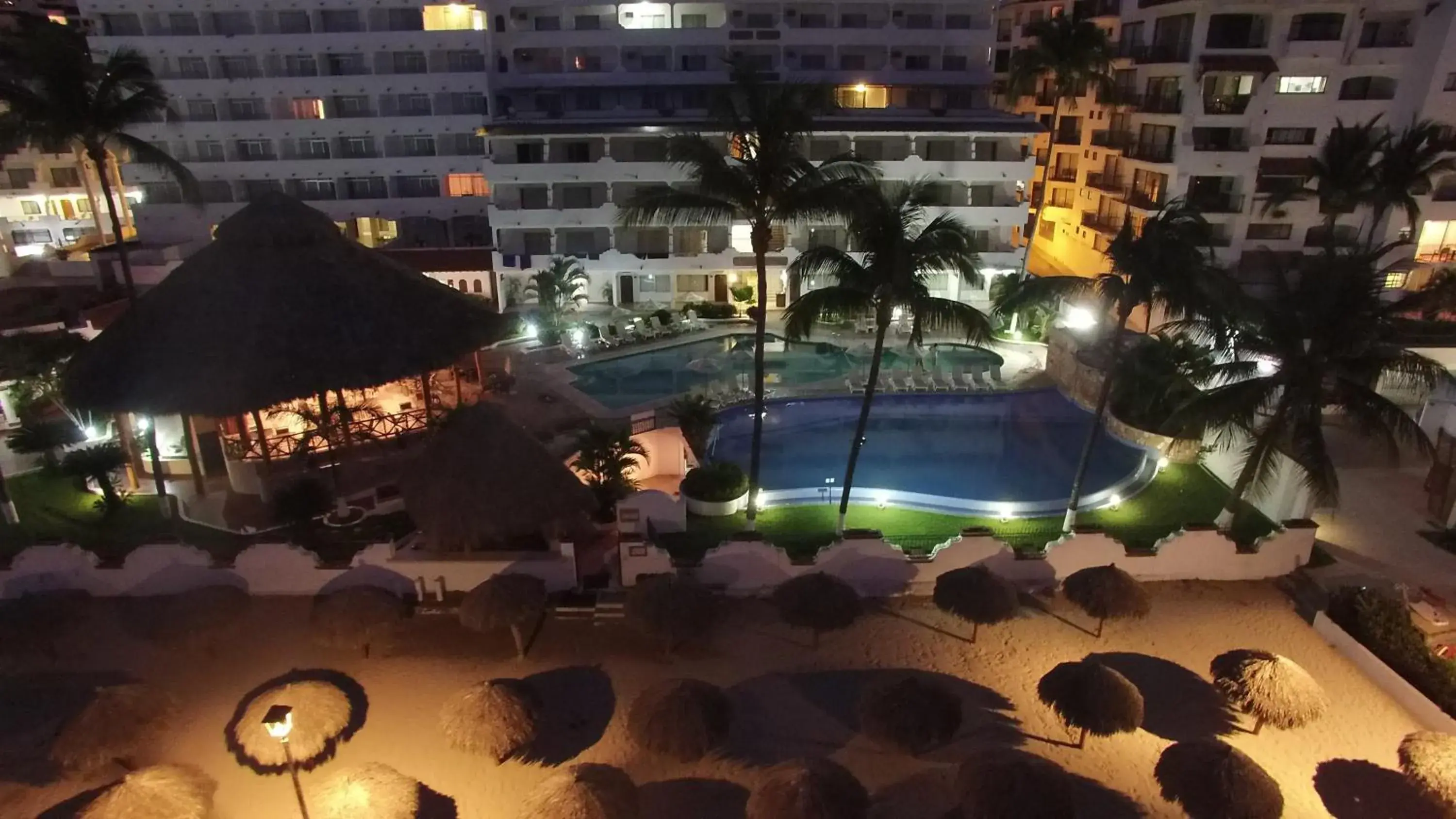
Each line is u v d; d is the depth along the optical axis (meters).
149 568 21.39
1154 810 15.40
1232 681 16.81
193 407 23.72
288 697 16.23
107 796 13.90
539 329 42.34
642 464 27.66
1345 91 42.34
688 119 45.56
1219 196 44.62
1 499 25.17
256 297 25.30
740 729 17.28
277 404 24.44
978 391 35.62
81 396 24.67
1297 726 16.23
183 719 17.66
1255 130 42.62
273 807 15.42
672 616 18.48
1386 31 41.47
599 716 17.70
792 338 21.92
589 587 21.72
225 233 26.66
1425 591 20.83
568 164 44.28
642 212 22.67
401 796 14.38
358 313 26.38
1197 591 21.89
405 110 50.94
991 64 50.44
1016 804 13.93
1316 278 20.22
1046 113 57.88
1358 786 15.95
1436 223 43.00
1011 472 29.53
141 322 25.42
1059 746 16.88
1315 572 22.22
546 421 32.91
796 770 14.13
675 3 48.84
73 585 21.45
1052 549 21.83
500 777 16.17
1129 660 19.41
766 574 21.58
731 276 47.72
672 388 36.81
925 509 26.23
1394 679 18.23
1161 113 45.28
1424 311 35.81
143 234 52.34
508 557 21.41
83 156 53.44
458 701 16.28
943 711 15.96
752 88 21.56
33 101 23.94
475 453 21.27
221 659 19.48
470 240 52.84
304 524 24.81
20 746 17.05
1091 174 53.59
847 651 19.70
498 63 49.97
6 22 57.12
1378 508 25.22
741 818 15.16
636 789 14.79
